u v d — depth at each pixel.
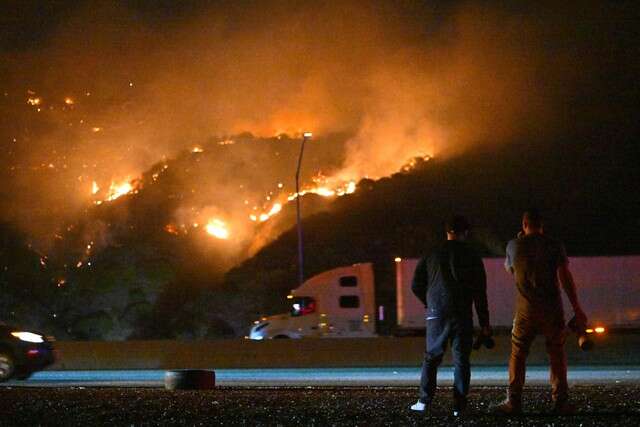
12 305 88.62
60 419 12.09
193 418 12.06
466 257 12.03
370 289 52.06
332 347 36.44
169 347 36.53
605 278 51.88
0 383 24.84
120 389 18.84
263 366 36.34
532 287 11.94
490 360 35.47
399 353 36.31
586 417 11.43
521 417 11.59
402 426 10.77
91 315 88.69
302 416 12.09
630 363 36.38
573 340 36.53
